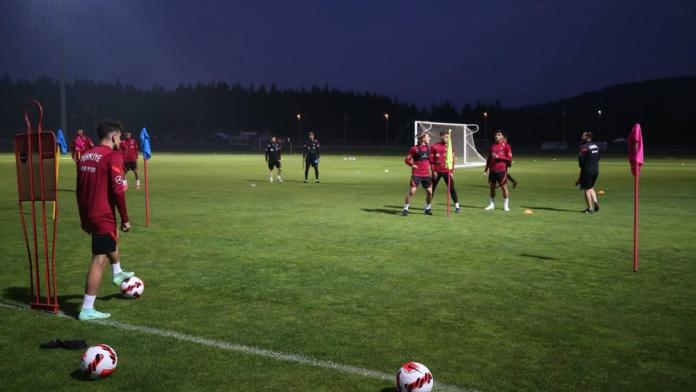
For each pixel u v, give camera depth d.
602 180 25.27
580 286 7.19
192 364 4.73
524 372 4.58
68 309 6.24
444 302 6.48
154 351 5.01
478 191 20.11
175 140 129.50
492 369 4.64
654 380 4.45
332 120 163.00
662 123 133.62
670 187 21.58
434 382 4.39
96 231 5.86
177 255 9.02
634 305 6.38
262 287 7.09
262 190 20.25
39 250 9.38
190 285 7.19
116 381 4.42
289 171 31.73
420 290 6.98
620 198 17.67
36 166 6.21
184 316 5.97
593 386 4.34
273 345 5.14
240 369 4.63
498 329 5.58
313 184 23.02
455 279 7.53
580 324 5.73
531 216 13.63
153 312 6.11
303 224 12.27
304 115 165.38
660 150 83.50
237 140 115.44
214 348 5.08
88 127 160.12
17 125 154.12
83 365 4.43
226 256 8.95
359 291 6.93
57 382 4.42
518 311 6.15
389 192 19.66
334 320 5.84
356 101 166.50
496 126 144.88
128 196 18.14
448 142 13.94
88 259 8.71
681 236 10.84
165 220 12.80
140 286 6.63
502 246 9.82
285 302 6.47
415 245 9.90
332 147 107.44
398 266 8.27
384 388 4.29
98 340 5.28
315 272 7.90
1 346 5.14
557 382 4.40
